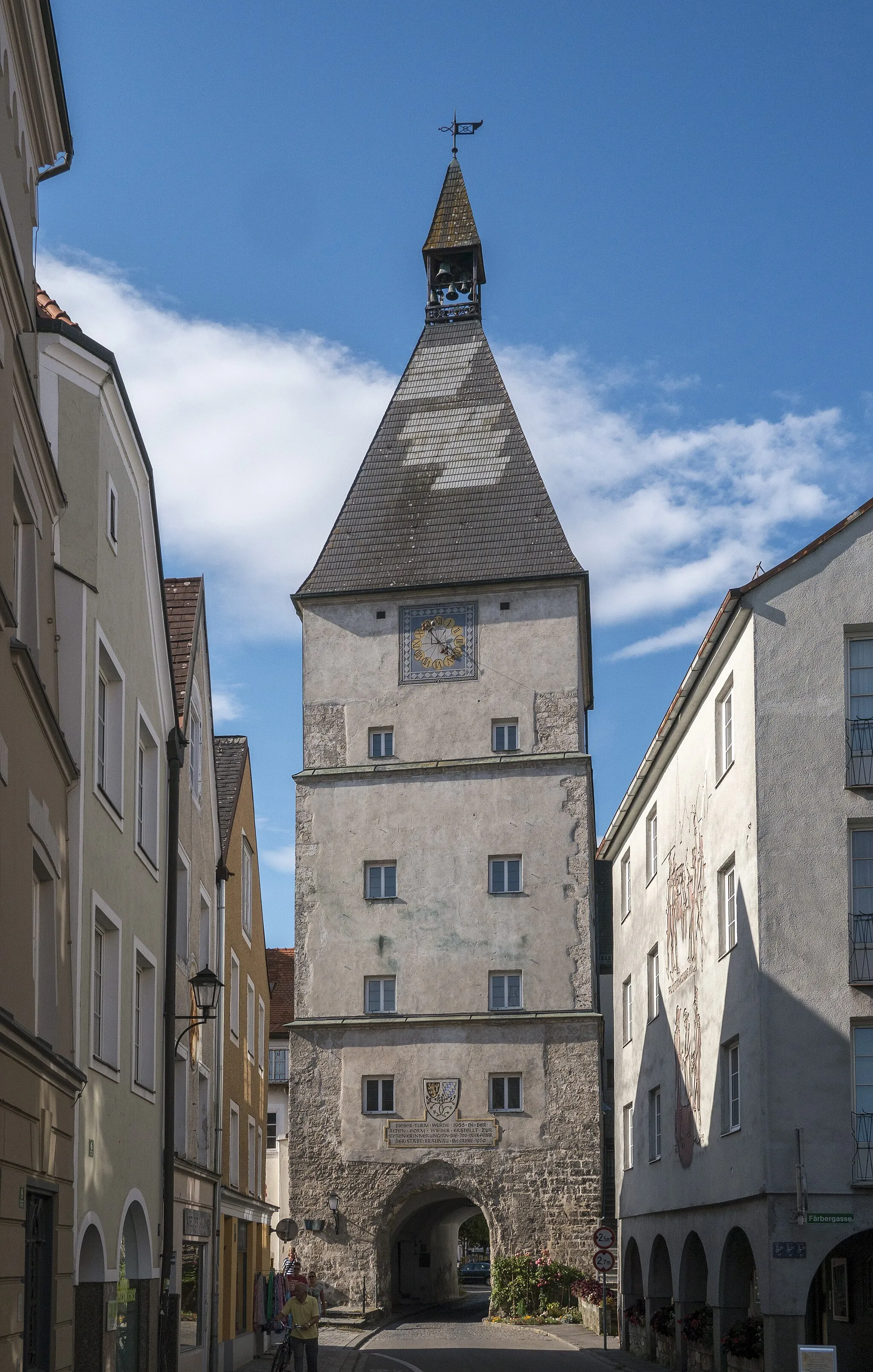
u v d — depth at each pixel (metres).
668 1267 32.59
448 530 51.00
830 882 23.34
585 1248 43.66
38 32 12.86
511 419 53.28
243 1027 32.47
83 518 16.38
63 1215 13.41
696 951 28.45
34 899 13.78
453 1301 60.81
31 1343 12.51
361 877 47.62
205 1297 25.53
